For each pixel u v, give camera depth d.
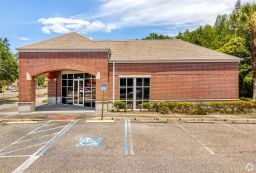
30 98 21.80
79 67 21.89
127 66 22.80
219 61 22.73
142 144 11.06
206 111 20.14
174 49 25.47
